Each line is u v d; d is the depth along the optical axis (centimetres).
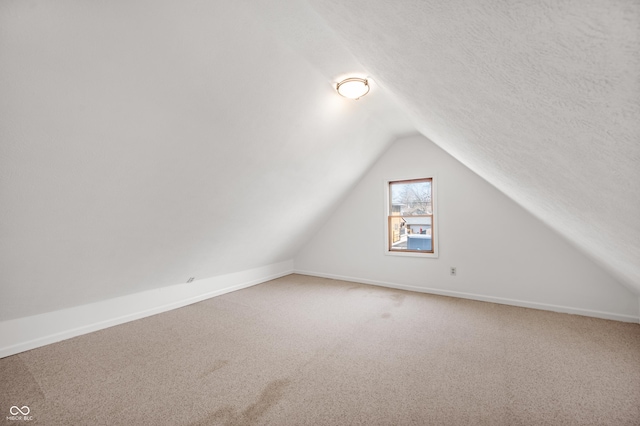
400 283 434
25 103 134
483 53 59
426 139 405
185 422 154
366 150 396
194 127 202
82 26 124
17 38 116
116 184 199
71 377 197
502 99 75
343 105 284
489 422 150
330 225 509
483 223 363
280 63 201
